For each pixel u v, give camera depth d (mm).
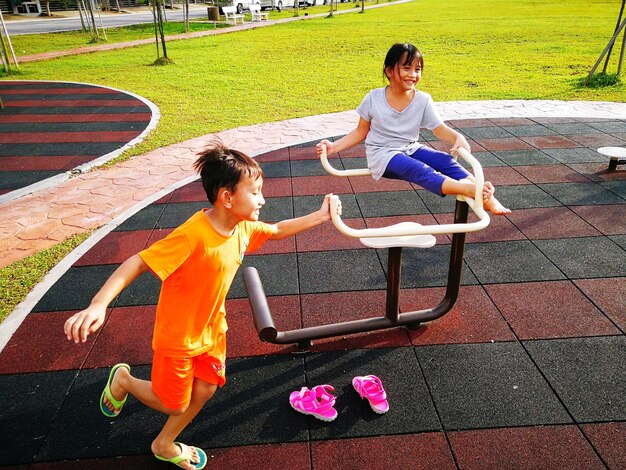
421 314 3348
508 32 19375
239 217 2104
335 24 24844
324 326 3199
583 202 5375
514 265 4223
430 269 4199
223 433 2674
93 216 5395
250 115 9188
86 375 3102
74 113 9641
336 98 10312
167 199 5723
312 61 14977
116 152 7312
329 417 2703
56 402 2895
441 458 2500
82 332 1813
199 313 2158
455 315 3598
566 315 3566
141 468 2475
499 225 4934
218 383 2379
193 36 21766
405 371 3080
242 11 36156
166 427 2379
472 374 3045
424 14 28281
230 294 3938
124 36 22547
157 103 10289
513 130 7859
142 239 4840
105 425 2729
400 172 2846
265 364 3168
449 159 2910
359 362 3166
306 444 2598
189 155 7176
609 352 3199
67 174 6508
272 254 4523
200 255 2039
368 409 2807
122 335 3467
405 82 2822
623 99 9445
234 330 3504
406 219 5176
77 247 4691
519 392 2900
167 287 2107
